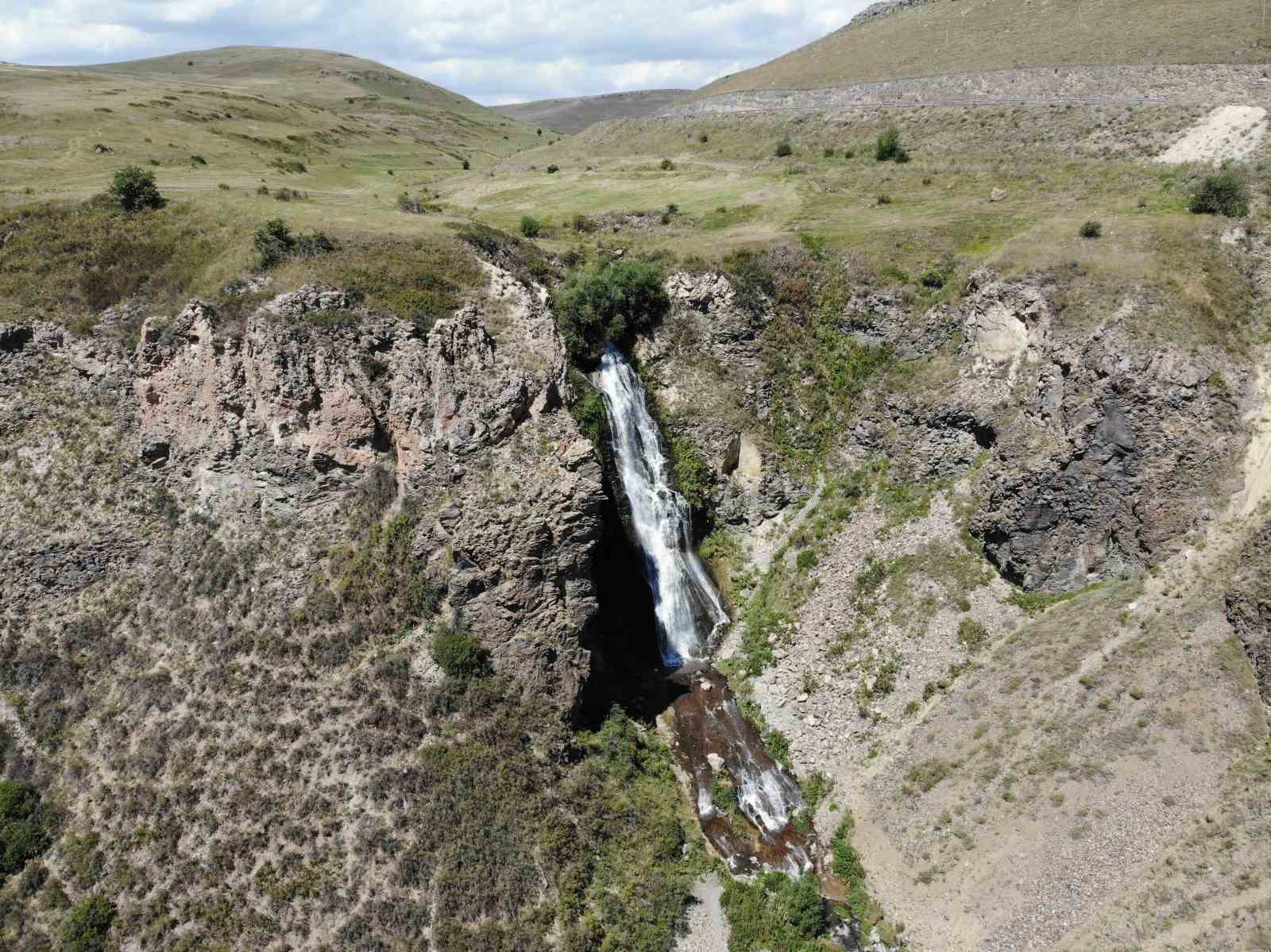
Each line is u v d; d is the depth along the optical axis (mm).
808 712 52625
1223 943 34750
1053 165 84875
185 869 40031
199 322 50031
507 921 40531
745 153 114312
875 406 62594
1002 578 52844
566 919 41000
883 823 45719
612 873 43719
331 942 38719
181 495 51062
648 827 46000
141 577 49250
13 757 43781
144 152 103625
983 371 58438
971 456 57531
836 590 57406
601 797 46750
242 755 43312
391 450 51562
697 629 60094
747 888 43812
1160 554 48125
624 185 102812
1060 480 50562
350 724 44781
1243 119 77812
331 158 143125
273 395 49125
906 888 42625
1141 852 38906
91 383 53969
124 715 44750
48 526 49594
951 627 51812
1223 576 45500
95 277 58094
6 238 60938
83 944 37688
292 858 40625
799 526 62438
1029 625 50094
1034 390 54656
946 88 113375
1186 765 40594
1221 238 58719
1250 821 37500
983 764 45219
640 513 61875
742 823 47562
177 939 38250
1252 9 105250
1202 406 48688
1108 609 48156
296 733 44094
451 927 39656
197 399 50625
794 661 55500
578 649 50281
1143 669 44562
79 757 43719
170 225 62406
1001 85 108562
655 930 41312
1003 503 52125
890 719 50031
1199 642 44219
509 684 48344
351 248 57625
